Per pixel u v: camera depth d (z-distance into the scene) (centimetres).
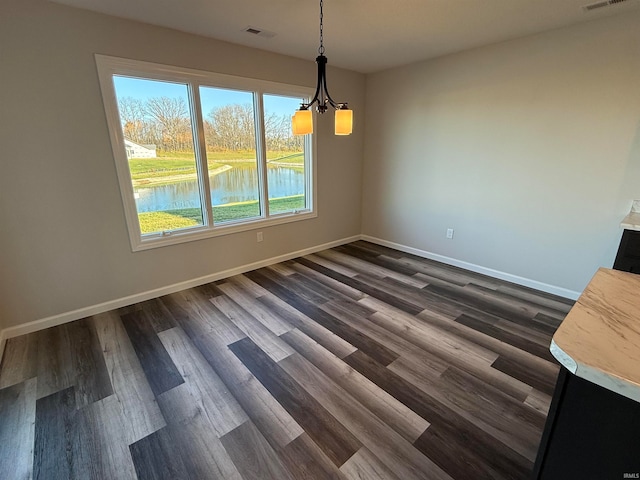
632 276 122
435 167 392
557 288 313
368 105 453
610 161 265
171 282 320
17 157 227
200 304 297
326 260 418
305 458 146
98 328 256
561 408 84
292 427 163
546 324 260
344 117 213
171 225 317
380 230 484
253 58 330
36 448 152
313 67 383
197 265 336
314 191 428
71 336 245
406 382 195
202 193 330
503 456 146
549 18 251
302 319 270
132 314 279
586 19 253
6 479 138
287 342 237
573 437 84
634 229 221
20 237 237
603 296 106
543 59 285
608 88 256
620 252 232
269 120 368
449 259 400
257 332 250
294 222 416
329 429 162
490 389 189
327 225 460
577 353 76
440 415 170
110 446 153
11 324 242
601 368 71
